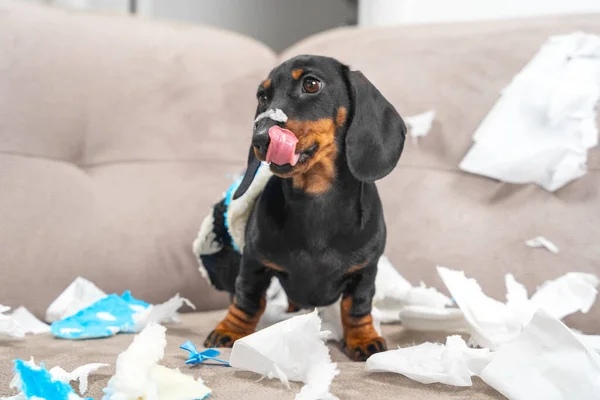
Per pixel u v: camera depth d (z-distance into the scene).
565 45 1.91
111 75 1.99
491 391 1.09
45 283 1.71
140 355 0.98
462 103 1.98
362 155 1.25
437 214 1.87
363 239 1.31
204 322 1.71
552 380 1.04
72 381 1.07
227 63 2.15
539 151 1.79
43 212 1.76
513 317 1.33
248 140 2.07
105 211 1.83
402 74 2.07
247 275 1.38
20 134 1.83
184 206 1.92
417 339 1.49
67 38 1.98
